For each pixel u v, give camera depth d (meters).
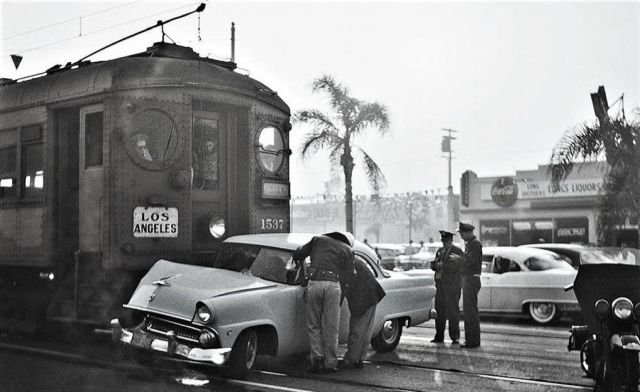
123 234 9.23
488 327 14.01
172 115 9.64
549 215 35.09
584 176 34.16
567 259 16.56
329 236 8.64
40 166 10.43
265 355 8.91
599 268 6.74
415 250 32.38
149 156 9.48
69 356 9.38
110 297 9.31
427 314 10.57
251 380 7.98
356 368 8.88
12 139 10.89
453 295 11.16
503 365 9.17
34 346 10.18
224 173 10.43
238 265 8.88
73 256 10.12
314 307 8.41
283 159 11.11
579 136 17.52
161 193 9.50
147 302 8.07
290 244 8.94
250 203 10.41
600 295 6.77
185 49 10.85
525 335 12.51
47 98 10.27
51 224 10.23
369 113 25.03
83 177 9.73
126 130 9.34
